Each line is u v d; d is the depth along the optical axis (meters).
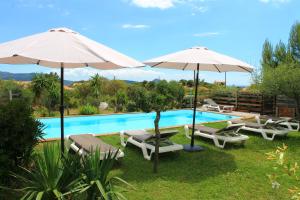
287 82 11.91
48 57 3.78
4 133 5.05
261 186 6.07
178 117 19.27
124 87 25.67
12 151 5.20
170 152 8.60
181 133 11.54
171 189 5.80
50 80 21.38
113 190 4.31
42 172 4.13
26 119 5.34
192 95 22.91
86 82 24.55
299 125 12.72
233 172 6.90
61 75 6.26
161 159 7.86
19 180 5.03
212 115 19.38
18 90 18.22
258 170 7.07
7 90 17.38
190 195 5.54
